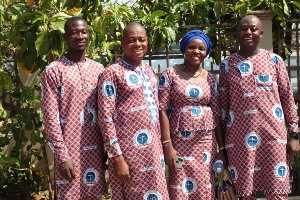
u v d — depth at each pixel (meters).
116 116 3.13
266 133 3.39
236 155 3.46
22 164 4.89
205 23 5.13
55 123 3.06
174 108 3.41
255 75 3.39
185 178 3.40
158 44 4.66
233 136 3.46
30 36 4.02
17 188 5.23
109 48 4.62
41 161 5.27
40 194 5.24
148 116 3.14
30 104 4.59
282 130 3.42
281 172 3.42
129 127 3.11
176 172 3.40
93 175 3.20
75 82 3.13
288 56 5.29
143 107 3.12
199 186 3.39
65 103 3.12
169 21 4.70
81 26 3.16
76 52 3.18
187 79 3.38
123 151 3.12
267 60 3.43
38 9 4.39
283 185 3.43
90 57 4.34
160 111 3.39
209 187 3.41
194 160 3.38
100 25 4.37
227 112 3.57
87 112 3.16
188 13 5.04
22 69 4.54
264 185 3.47
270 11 4.71
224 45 5.18
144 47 3.18
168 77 3.39
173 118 3.40
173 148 3.41
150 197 3.15
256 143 3.41
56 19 3.85
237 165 3.46
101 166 3.25
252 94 3.38
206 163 3.40
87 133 3.16
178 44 5.15
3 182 4.87
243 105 3.40
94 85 3.20
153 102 3.22
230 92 3.47
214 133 3.51
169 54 5.11
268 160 3.42
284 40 5.52
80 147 3.14
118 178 3.10
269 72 3.40
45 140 4.73
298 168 4.67
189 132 3.37
